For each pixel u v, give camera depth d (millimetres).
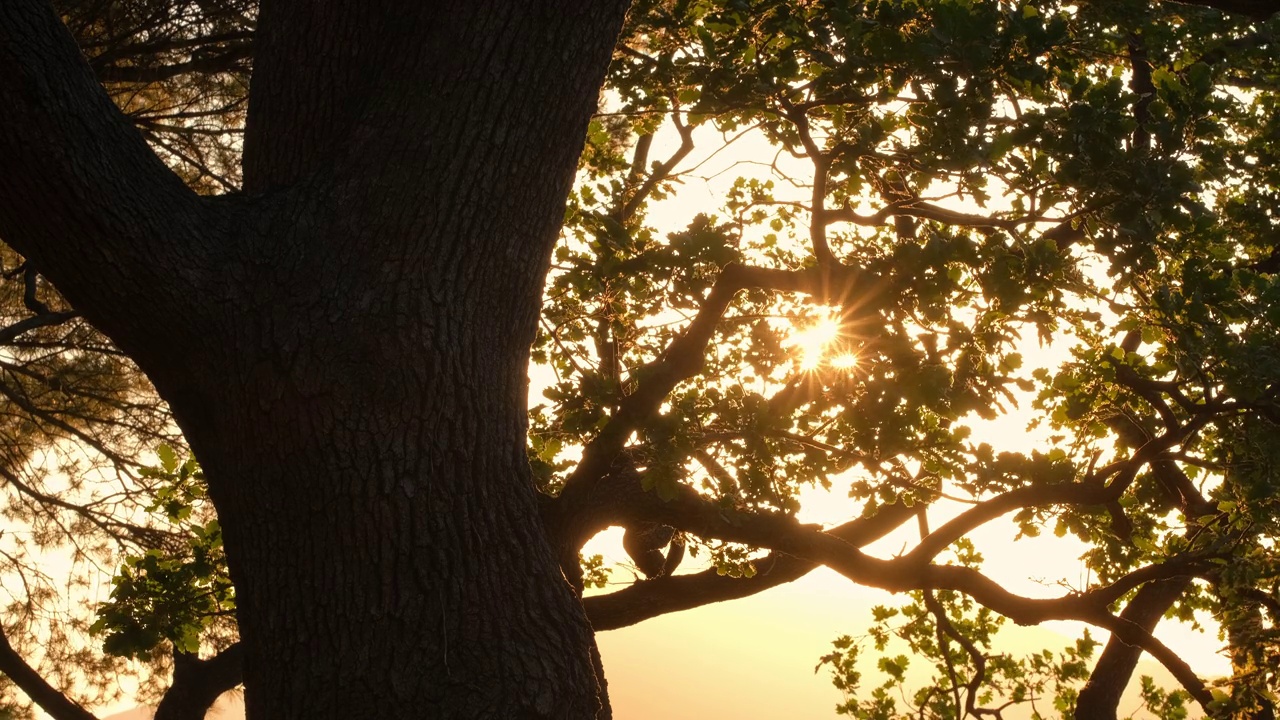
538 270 3049
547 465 4504
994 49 3494
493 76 2895
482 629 2660
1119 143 3531
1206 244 4180
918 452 4047
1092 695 7312
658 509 3820
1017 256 3691
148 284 2598
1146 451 4309
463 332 2834
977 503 4242
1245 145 6109
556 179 3037
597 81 3115
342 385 2650
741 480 4016
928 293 3342
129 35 5805
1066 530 4754
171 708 5691
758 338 4023
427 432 2732
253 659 2717
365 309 2713
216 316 2664
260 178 3078
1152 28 5148
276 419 2646
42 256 2549
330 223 2787
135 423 7715
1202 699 4906
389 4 3074
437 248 2807
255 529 2707
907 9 3787
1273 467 4293
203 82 6582
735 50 4500
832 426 4246
